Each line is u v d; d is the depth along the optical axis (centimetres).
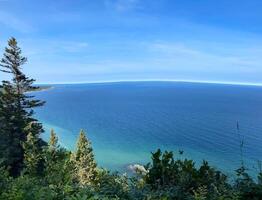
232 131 12200
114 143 11475
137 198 783
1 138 4812
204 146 9781
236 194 775
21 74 5281
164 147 10300
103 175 894
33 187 770
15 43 5288
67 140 12125
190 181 848
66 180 844
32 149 3678
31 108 5538
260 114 19000
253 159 7100
